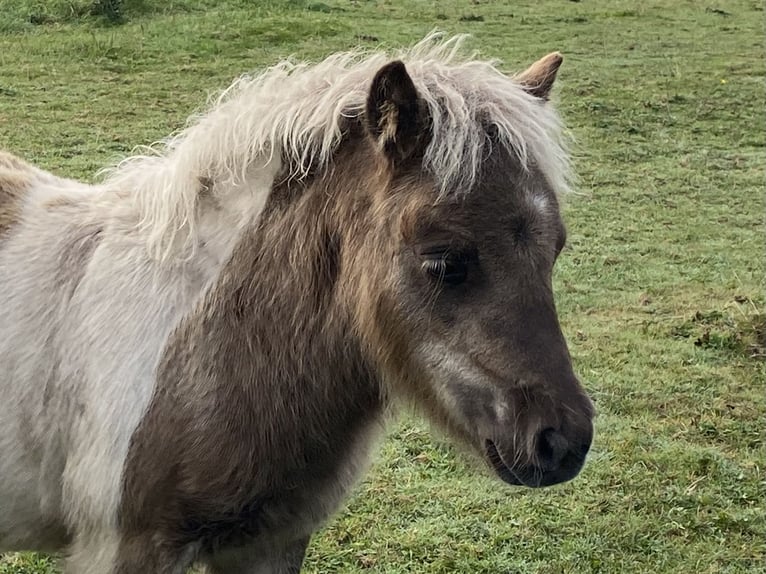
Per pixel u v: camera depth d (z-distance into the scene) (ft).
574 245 29.25
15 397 9.78
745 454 17.78
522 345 8.34
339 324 9.36
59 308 9.84
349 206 9.16
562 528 15.25
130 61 45.09
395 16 57.06
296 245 9.40
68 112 37.40
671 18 63.05
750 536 15.35
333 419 9.70
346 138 9.30
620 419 18.83
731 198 34.63
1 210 10.44
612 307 24.63
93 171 30.60
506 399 8.37
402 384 9.26
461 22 57.21
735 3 68.90
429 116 8.52
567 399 8.34
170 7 53.42
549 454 8.29
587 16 61.93
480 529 15.12
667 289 26.05
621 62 51.37
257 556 10.80
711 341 22.47
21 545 10.76
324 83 9.64
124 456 9.34
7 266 10.05
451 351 8.61
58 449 9.84
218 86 42.16
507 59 49.55
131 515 9.44
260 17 52.80
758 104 45.60
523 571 14.21
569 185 10.25
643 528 15.35
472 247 8.37
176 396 9.26
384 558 14.30
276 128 9.48
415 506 15.60
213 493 9.26
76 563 9.98
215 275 9.59
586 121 42.27
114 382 9.41
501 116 8.64
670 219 32.19
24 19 49.93
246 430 9.27
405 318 8.75
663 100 45.47
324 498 10.13
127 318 9.57
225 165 9.76
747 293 25.67
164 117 37.63
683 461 17.28
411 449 17.37
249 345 9.34
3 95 38.73
